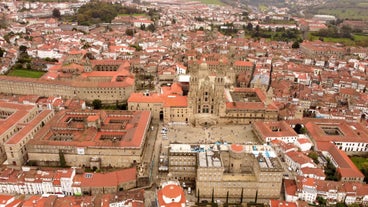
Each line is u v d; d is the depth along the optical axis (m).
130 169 188.38
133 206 156.75
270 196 178.75
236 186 175.88
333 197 177.62
